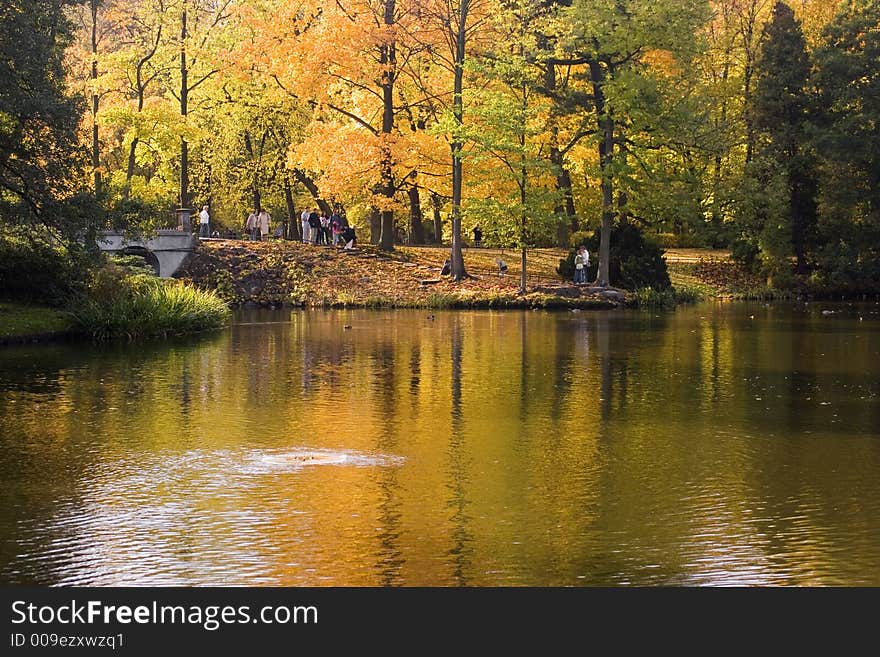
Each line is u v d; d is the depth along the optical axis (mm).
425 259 59469
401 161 55812
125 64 59812
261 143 67938
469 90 54188
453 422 21766
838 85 64438
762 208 62250
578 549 13766
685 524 14773
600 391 25609
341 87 59219
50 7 36906
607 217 55094
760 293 60688
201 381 26953
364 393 25219
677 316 47844
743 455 18844
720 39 71188
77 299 38656
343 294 53031
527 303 51656
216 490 16406
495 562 13352
